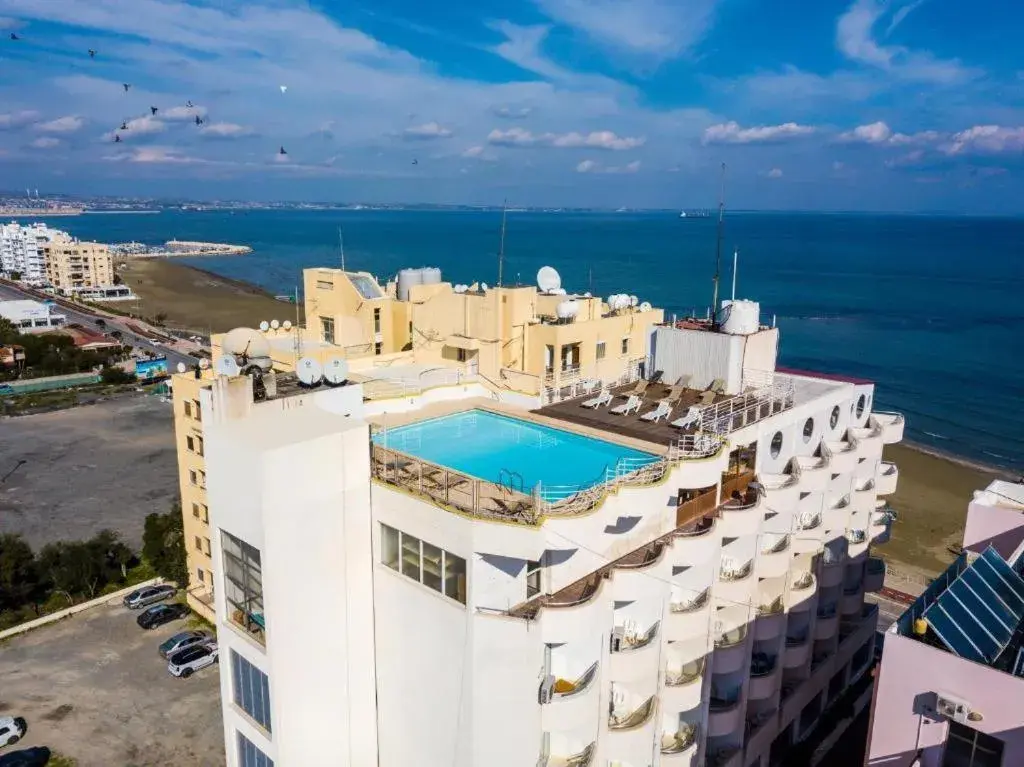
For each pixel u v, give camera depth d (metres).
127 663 51.19
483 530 22.73
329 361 31.61
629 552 28.30
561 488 26.78
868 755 22.00
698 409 35.41
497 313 52.94
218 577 26.66
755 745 37.31
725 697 35.91
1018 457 112.44
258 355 33.03
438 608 24.78
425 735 26.38
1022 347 179.38
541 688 24.38
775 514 35.47
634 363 53.97
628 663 27.53
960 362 165.50
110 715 45.56
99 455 98.00
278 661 24.89
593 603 24.42
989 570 24.73
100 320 194.62
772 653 38.53
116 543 65.44
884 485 48.47
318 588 25.61
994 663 21.02
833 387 43.84
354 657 27.20
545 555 25.64
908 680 20.95
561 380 48.19
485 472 28.56
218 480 25.20
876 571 49.34
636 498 26.50
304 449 24.19
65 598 59.69
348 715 27.48
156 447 101.56
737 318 41.81
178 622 56.44
